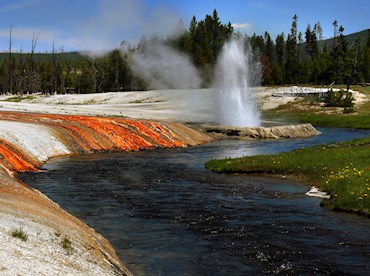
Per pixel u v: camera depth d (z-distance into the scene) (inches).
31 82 6112.2
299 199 703.7
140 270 394.9
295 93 3703.3
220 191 762.8
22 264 287.1
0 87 6412.4
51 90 6077.8
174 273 387.5
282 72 5022.1
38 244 348.2
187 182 848.3
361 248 457.4
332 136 2064.5
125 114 2493.8
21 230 359.6
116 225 542.3
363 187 682.8
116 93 4584.2
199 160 1192.8
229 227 535.2
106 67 6205.7
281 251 446.3
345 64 4453.7
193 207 639.8
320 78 4616.1
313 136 2066.9
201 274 385.1
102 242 456.4
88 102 4279.0
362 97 3526.1
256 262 414.3
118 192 740.0
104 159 1165.7
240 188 792.9
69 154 1228.5
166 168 1031.0
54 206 561.9
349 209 621.3
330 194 722.8
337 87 4030.5
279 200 694.5
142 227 533.6
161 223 552.1
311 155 1072.8
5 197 480.1
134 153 1334.9
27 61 6609.3
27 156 1009.5
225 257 428.5
